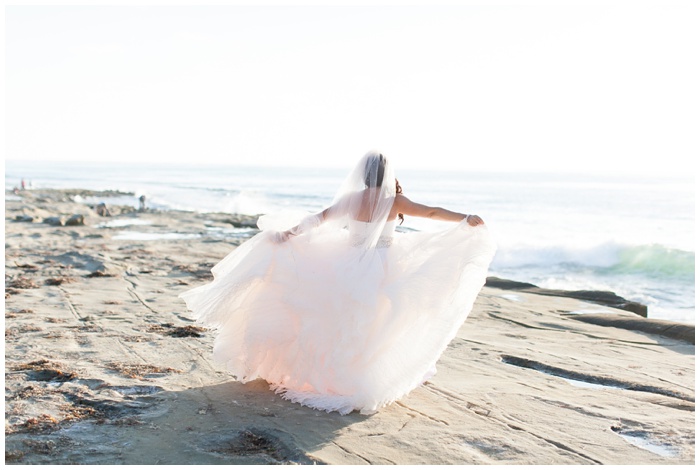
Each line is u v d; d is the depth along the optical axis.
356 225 4.70
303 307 4.66
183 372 5.34
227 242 16.86
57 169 189.50
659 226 28.66
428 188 71.25
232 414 4.37
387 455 3.72
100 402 4.52
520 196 53.94
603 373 5.65
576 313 8.64
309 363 4.64
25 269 11.12
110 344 6.18
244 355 4.78
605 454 3.81
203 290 4.93
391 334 4.50
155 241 16.83
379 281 4.57
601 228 28.02
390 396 4.48
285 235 4.86
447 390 5.07
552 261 18.12
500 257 18.48
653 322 7.58
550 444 3.96
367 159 4.70
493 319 8.24
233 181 101.12
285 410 4.47
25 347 5.97
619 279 15.80
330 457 3.67
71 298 8.59
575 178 108.69
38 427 4.04
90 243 15.95
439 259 4.69
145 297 8.80
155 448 3.77
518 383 5.33
